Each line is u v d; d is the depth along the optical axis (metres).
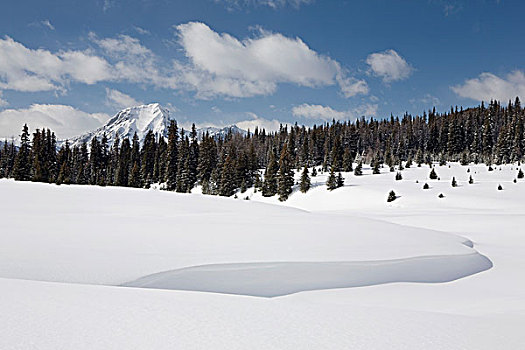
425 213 35.50
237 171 80.88
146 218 18.50
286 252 11.56
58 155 84.19
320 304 6.30
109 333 4.43
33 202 22.73
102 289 6.70
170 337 4.39
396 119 148.38
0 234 12.20
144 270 9.09
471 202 46.38
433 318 5.53
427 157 99.44
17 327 4.48
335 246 12.70
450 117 120.56
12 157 84.94
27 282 6.86
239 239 13.43
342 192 62.25
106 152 102.06
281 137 130.12
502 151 90.69
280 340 4.42
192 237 13.48
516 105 122.81
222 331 4.68
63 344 4.05
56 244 11.11
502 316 5.87
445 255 12.12
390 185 64.38
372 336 4.64
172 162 86.00
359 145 129.50
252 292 8.09
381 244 13.38
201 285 8.42
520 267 11.23
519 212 34.94
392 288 8.62
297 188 71.06
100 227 14.82
